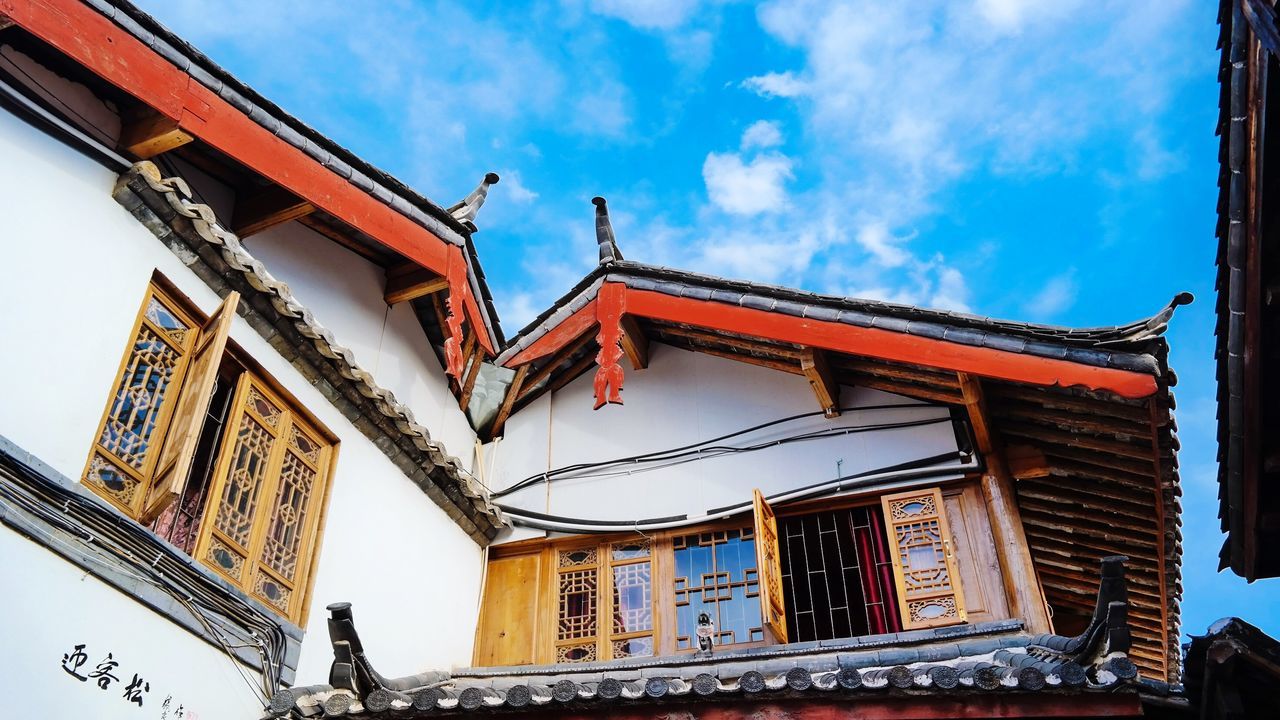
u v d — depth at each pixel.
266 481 7.88
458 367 9.61
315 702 7.03
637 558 10.06
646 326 10.96
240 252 7.46
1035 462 9.14
